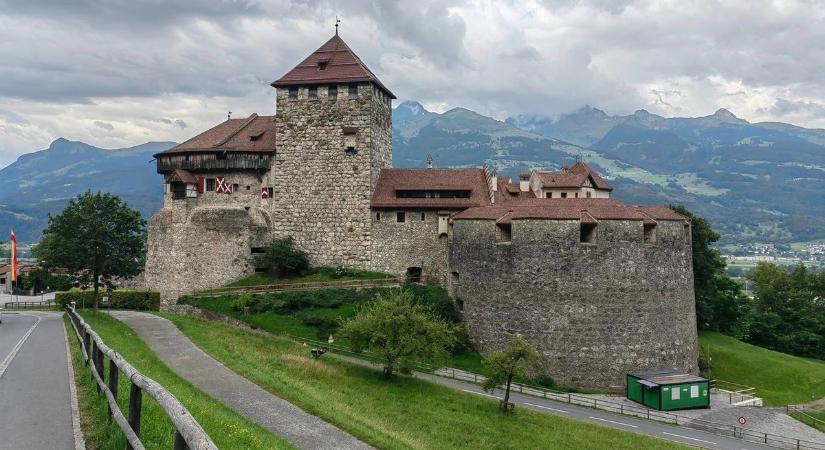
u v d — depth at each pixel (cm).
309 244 8081
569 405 5769
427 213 7894
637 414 5706
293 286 7588
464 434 4181
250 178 8281
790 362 8169
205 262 8106
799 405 6731
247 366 4284
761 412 6188
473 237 7062
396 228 7938
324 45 8475
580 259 6469
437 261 7844
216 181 8306
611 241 6494
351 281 7575
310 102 8100
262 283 7900
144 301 8156
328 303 7200
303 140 8106
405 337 5262
